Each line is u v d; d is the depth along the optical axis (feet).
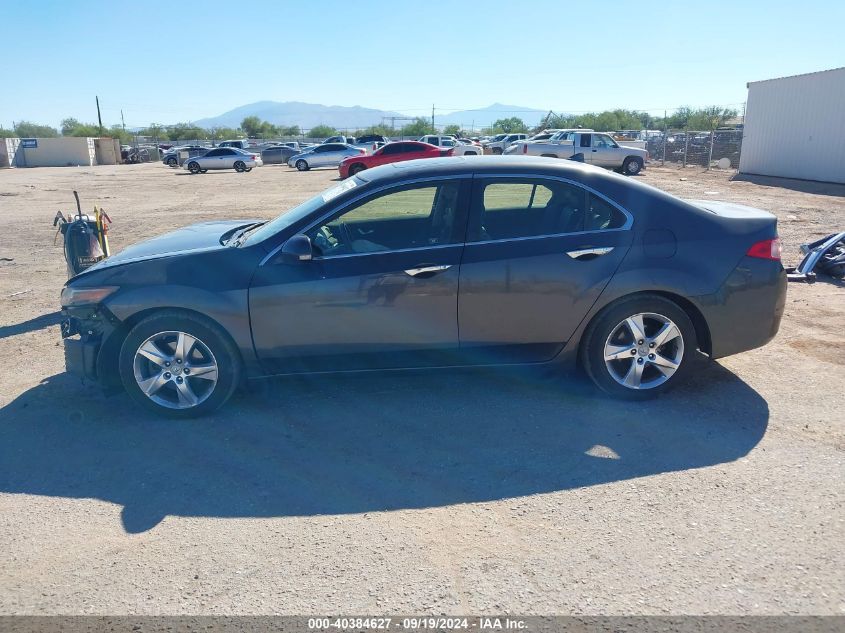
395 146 99.71
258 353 15.43
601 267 15.39
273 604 9.68
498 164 15.97
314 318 15.23
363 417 15.62
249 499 12.43
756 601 9.49
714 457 13.50
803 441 14.03
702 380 17.29
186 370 15.53
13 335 22.47
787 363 18.26
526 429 14.84
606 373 15.88
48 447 14.55
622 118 211.61
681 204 15.92
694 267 15.56
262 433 14.99
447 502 12.17
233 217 53.52
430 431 14.85
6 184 102.01
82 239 23.65
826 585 9.78
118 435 15.05
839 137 76.18
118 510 12.18
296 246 14.84
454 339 15.61
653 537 11.00
